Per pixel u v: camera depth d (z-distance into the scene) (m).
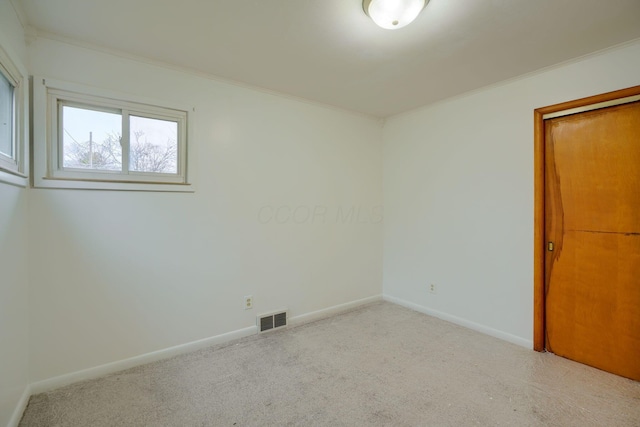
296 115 3.12
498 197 2.77
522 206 2.62
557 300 2.46
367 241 3.76
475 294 2.96
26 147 1.84
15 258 1.71
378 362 2.34
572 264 2.38
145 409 1.80
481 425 1.67
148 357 2.34
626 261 2.14
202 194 2.57
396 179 3.74
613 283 2.19
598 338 2.26
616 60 2.13
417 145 3.49
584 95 2.27
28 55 1.90
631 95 2.08
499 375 2.16
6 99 1.64
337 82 2.72
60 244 2.03
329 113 3.38
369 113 3.65
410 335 2.83
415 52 2.19
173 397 1.91
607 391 1.98
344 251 3.54
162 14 1.76
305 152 3.19
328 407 1.82
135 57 2.25
